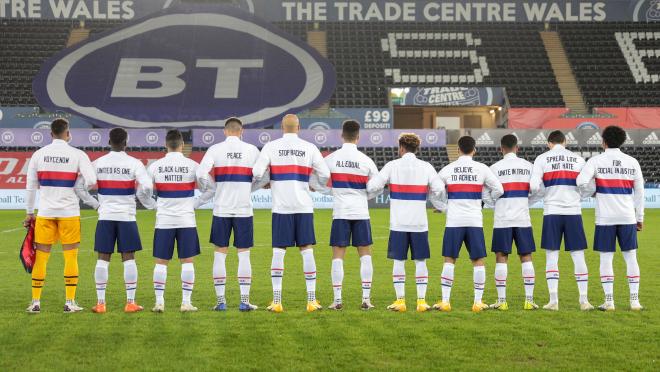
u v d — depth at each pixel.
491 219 23.66
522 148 33.00
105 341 6.17
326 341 6.18
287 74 39.41
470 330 6.61
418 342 6.16
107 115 35.62
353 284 10.09
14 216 25.11
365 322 6.97
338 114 35.25
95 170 7.69
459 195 7.79
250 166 7.82
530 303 7.97
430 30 44.94
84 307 8.16
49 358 5.64
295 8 45.28
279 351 5.86
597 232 8.00
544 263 12.55
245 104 37.16
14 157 30.52
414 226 7.77
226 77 39.16
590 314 7.46
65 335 6.39
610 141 7.99
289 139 7.80
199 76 39.12
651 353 5.83
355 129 7.91
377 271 11.55
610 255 7.94
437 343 6.12
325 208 30.31
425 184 7.80
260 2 45.16
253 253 14.12
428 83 41.34
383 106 39.44
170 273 11.02
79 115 35.19
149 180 7.56
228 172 7.76
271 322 6.96
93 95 37.03
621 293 9.29
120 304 8.34
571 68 42.00
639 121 34.41
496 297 9.05
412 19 45.38
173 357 5.68
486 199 8.02
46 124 34.34
